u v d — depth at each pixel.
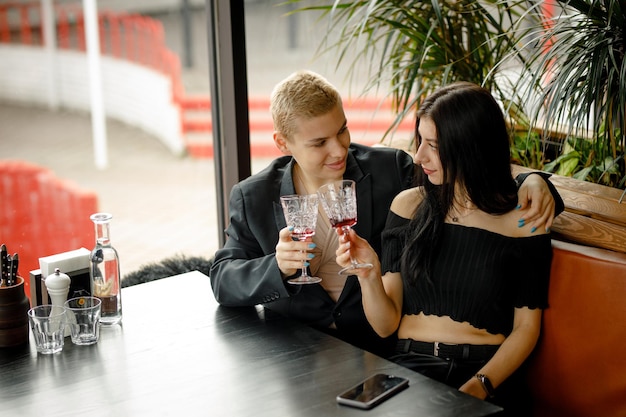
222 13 2.99
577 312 2.05
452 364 2.07
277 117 2.20
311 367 1.83
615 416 2.02
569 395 2.09
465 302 2.10
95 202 9.63
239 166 3.12
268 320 2.12
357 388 1.70
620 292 1.97
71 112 14.25
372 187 2.33
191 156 12.57
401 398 1.67
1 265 2.00
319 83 2.18
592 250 2.07
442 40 2.77
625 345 1.97
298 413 1.62
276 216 2.29
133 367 1.87
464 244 2.12
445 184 2.10
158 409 1.67
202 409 1.66
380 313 2.11
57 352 1.96
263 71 15.46
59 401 1.72
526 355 2.07
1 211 8.88
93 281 2.09
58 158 11.83
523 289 2.10
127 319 2.15
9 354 1.96
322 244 2.27
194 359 1.90
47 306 1.98
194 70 15.69
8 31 14.05
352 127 10.09
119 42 14.56
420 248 2.13
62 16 14.30
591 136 2.79
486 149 2.05
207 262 3.30
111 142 12.86
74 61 14.29
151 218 8.98
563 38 2.35
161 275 3.22
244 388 1.74
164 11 15.59
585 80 2.31
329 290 2.31
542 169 2.81
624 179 2.44
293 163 2.34
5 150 11.91
